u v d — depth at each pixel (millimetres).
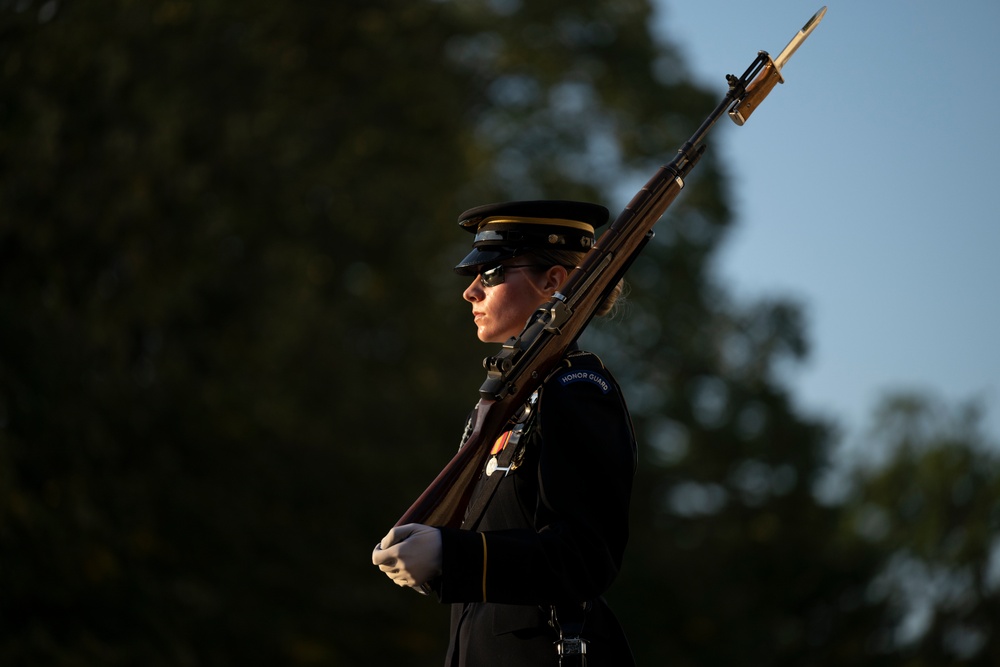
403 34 59188
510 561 6652
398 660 46344
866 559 73188
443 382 58812
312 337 55625
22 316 34469
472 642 7594
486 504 7348
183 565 41156
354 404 54781
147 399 42812
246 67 48469
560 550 6730
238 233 51375
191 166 43812
